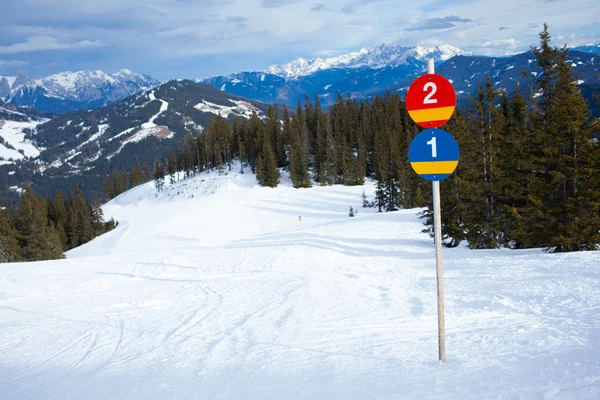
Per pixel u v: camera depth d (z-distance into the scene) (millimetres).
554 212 16266
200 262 18797
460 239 23141
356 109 108562
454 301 8148
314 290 11289
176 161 125938
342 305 9242
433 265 14133
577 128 15117
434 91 4512
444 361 4859
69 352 7879
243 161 100000
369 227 32438
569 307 6645
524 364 4422
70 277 16719
